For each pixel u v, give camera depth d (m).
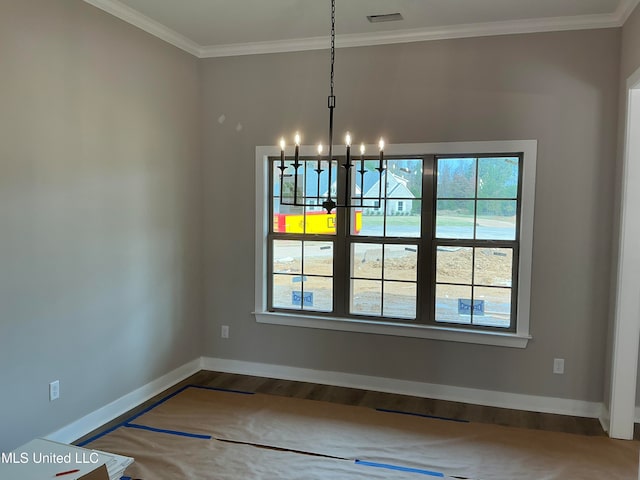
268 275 4.18
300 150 3.95
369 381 3.92
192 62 4.08
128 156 3.39
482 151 3.54
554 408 3.51
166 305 3.87
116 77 3.25
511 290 3.60
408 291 3.84
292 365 4.12
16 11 2.54
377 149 3.77
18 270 2.61
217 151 4.18
